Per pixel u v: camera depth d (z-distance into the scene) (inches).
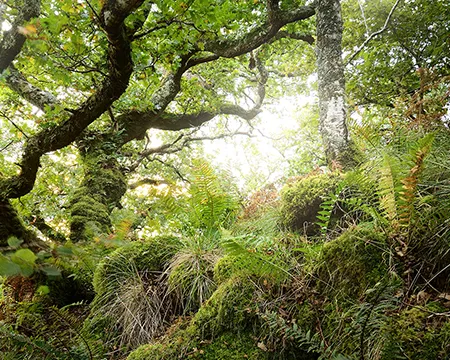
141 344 114.4
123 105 244.4
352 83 237.5
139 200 341.7
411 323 66.9
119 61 147.9
